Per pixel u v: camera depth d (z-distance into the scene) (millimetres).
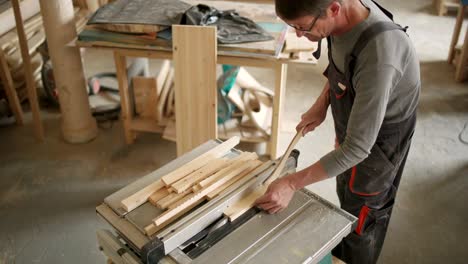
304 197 1307
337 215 1234
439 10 4883
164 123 2898
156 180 1381
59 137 3021
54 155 2859
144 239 1171
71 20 2607
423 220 2363
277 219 1225
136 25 2393
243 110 2801
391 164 1519
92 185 2621
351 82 1311
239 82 2947
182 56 2309
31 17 3471
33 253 2182
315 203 1280
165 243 1099
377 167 1520
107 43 2441
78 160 2820
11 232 2295
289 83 3689
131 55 2535
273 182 1295
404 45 1208
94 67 3891
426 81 3660
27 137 3023
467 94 3490
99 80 3652
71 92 2797
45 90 3256
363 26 1212
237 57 2357
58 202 2488
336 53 1347
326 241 1151
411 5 5160
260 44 2324
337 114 1526
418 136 3023
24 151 2891
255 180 1329
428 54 4082
